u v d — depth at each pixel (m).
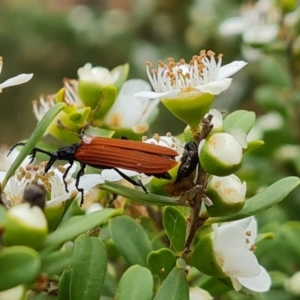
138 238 0.18
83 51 0.50
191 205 0.17
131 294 0.16
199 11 0.39
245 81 0.36
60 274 0.17
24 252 0.14
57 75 0.53
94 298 0.16
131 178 0.17
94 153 0.16
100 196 0.19
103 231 0.18
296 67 0.26
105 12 0.52
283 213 0.25
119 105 0.20
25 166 0.18
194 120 0.17
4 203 0.16
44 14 0.51
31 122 0.55
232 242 0.17
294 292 0.22
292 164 0.27
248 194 0.26
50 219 0.16
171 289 0.16
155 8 0.45
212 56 0.17
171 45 0.44
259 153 0.27
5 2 0.57
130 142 0.16
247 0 0.36
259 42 0.26
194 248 0.17
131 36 0.47
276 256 0.23
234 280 0.17
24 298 0.15
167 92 0.16
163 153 0.16
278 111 0.27
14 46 0.53
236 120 0.18
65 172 0.16
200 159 0.16
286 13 0.26
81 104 0.20
